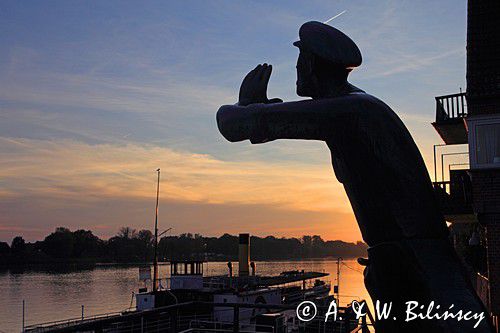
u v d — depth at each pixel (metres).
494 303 12.89
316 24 3.18
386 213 2.99
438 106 18.92
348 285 78.19
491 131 13.54
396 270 3.00
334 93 3.16
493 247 13.14
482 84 13.75
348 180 3.09
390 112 3.03
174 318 7.05
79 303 69.12
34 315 58.50
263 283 36.53
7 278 116.81
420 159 3.04
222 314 28.09
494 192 13.32
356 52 3.09
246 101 3.27
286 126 3.09
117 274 129.25
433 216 2.99
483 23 14.09
